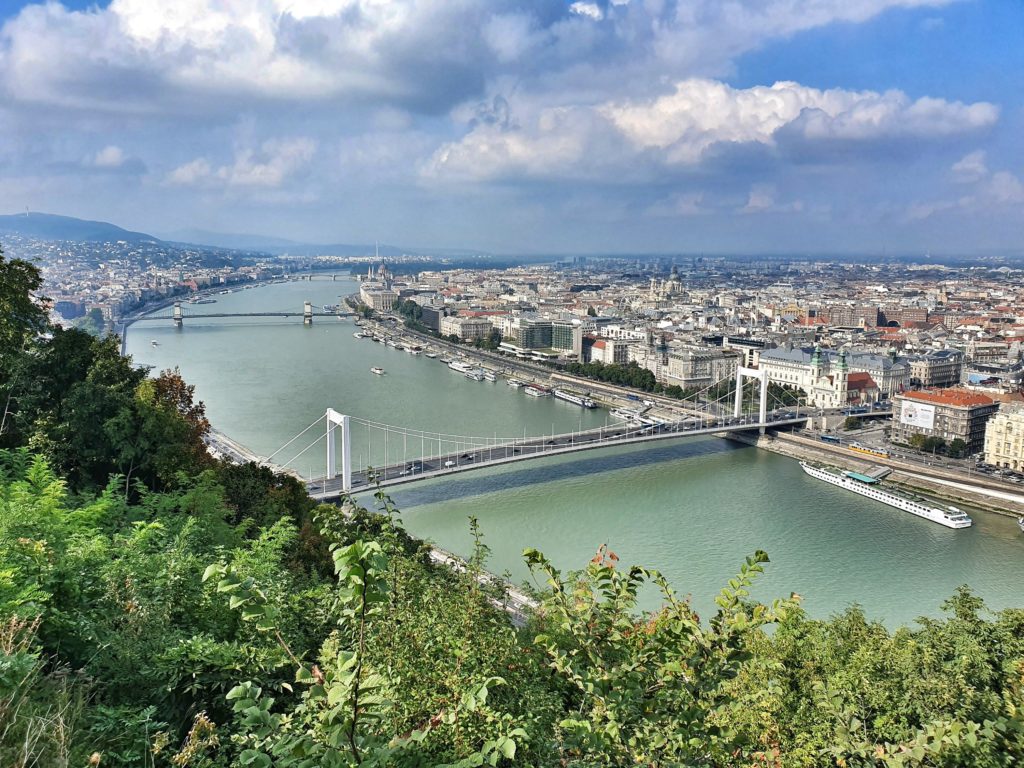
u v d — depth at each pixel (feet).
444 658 126.93
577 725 96.53
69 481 377.50
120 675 132.57
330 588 183.52
